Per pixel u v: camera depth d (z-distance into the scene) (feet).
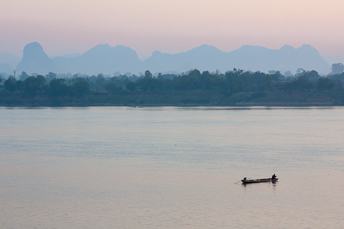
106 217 595.47
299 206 638.12
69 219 589.73
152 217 595.88
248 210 622.13
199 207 632.79
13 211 619.67
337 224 574.97
